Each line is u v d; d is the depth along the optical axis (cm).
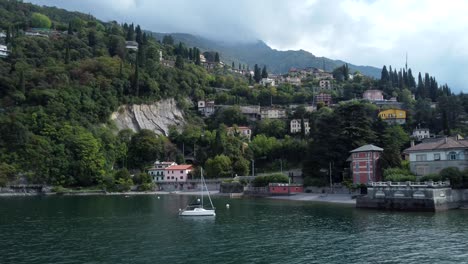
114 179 19775
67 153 19500
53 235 7119
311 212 10038
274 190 15900
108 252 5816
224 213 10169
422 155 11775
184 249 5997
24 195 17412
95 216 9675
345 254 5556
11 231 7525
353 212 9756
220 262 5269
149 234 7206
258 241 6500
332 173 15138
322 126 15962
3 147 18312
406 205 9631
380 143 15675
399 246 5903
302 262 5216
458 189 10044
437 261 5100
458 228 7119
